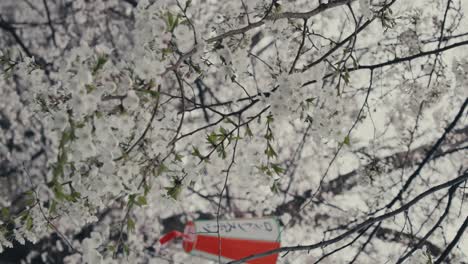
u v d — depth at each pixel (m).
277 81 2.89
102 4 8.76
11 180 8.41
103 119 2.05
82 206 2.56
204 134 3.21
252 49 7.98
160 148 2.46
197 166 2.65
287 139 8.64
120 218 8.25
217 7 7.24
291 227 8.51
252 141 2.98
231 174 3.17
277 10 3.00
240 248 6.26
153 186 2.54
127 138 2.45
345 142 2.82
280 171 2.92
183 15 2.40
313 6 7.53
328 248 8.01
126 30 8.44
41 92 2.66
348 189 8.44
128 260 2.57
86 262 2.43
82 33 8.79
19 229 2.71
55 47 8.87
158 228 8.59
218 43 2.99
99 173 2.31
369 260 8.05
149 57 2.27
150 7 2.31
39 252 8.41
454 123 4.89
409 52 5.10
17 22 9.00
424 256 3.39
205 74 3.21
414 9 5.22
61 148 2.03
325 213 8.55
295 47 4.03
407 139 6.71
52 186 2.10
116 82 2.16
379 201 7.27
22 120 8.05
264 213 8.63
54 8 8.91
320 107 2.92
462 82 4.36
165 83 5.80
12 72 2.96
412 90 5.41
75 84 2.01
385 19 3.39
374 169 6.23
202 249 6.33
